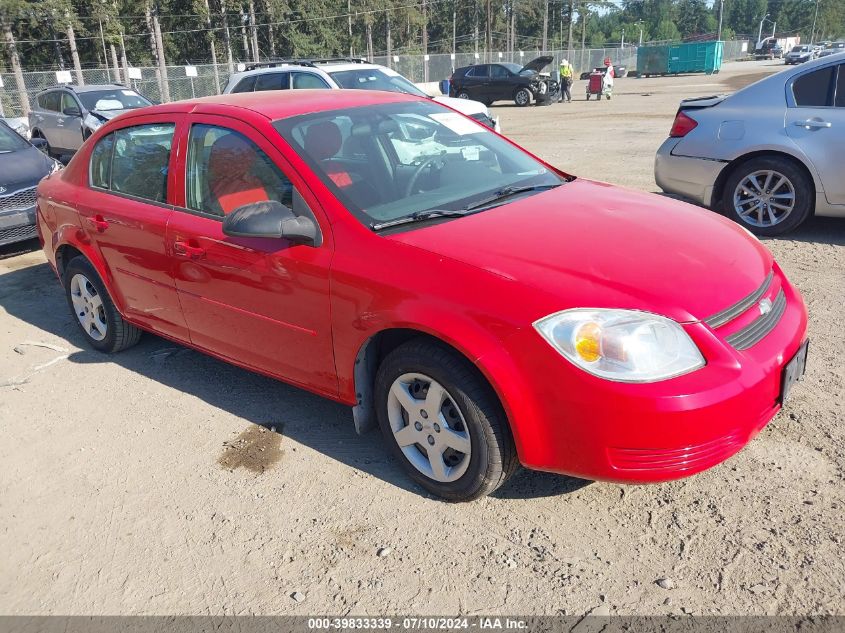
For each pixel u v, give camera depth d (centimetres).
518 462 293
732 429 255
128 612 262
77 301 496
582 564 268
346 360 318
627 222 318
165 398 422
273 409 400
